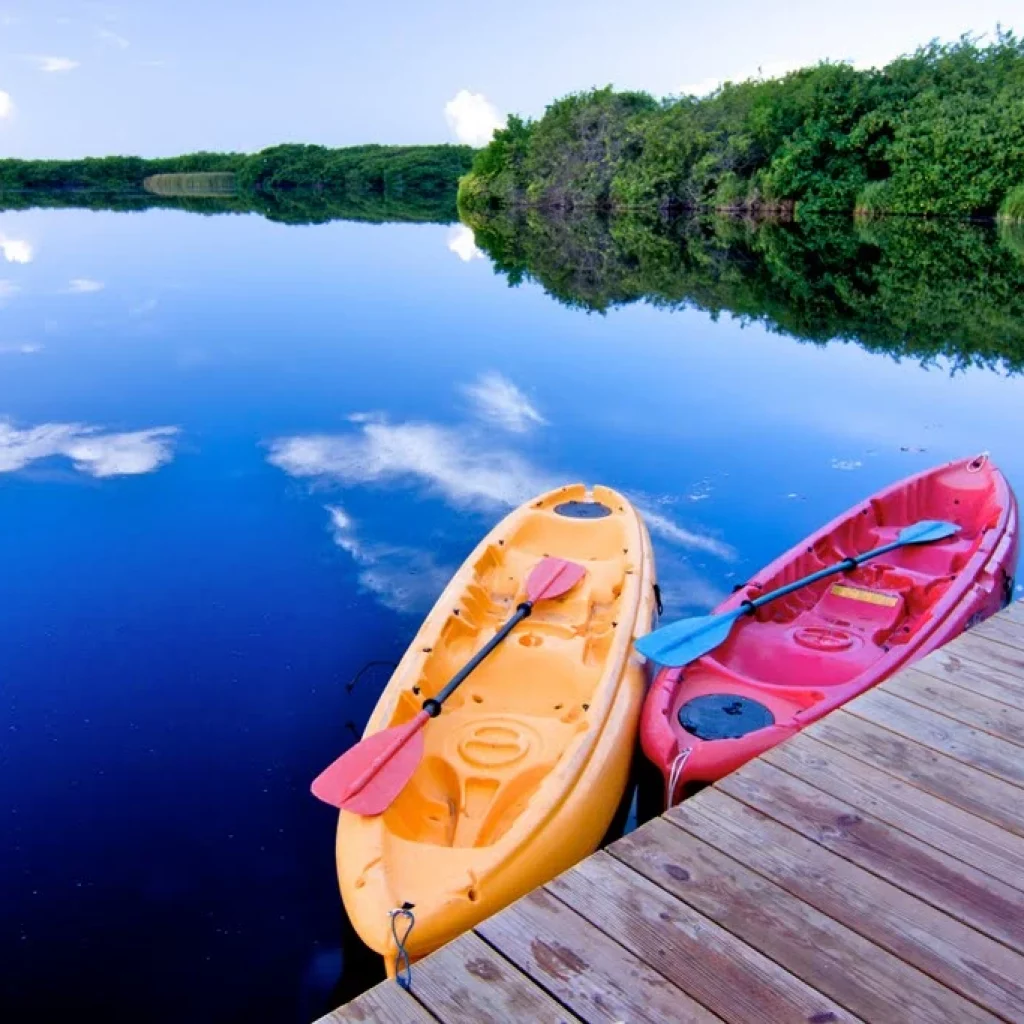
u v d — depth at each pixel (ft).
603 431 25.91
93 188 216.54
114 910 9.17
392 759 9.25
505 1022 5.27
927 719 8.38
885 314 42.68
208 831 10.29
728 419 27.14
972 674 9.19
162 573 16.66
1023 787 7.36
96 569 16.80
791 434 25.72
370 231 89.04
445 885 7.71
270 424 25.86
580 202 115.34
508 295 48.96
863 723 8.35
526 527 16.24
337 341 37.24
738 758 9.78
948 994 5.42
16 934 8.86
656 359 34.68
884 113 83.97
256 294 48.55
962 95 79.71
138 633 14.57
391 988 5.53
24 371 31.63
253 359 33.88
